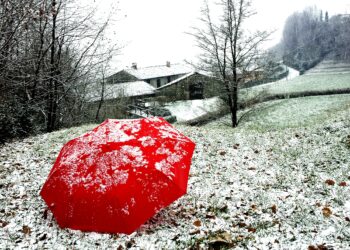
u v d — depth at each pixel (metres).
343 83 38.69
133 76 51.78
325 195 6.06
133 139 4.49
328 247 4.28
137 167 4.13
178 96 43.22
